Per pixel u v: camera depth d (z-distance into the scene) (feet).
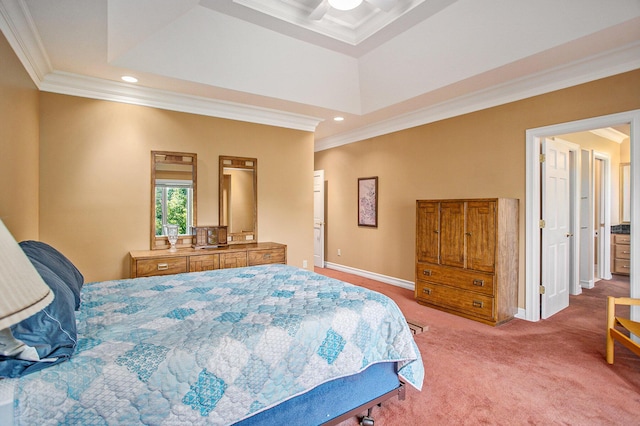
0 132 6.39
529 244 11.41
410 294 14.71
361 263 18.38
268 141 14.60
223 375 4.26
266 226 14.61
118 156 11.27
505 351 9.07
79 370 3.65
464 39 9.81
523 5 8.32
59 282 4.38
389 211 16.58
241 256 12.21
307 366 4.99
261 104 13.24
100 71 9.87
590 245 16.29
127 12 7.15
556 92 10.46
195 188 12.69
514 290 11.63
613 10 7.47
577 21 7.98
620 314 12.23
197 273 8.69
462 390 7.14
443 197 13.98
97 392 3.58
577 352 9.00
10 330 3.32
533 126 11.07
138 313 5.47
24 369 3.47
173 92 11.79
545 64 9.73
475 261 11.38
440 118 13.94
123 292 6.79
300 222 15.56
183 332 4.66
